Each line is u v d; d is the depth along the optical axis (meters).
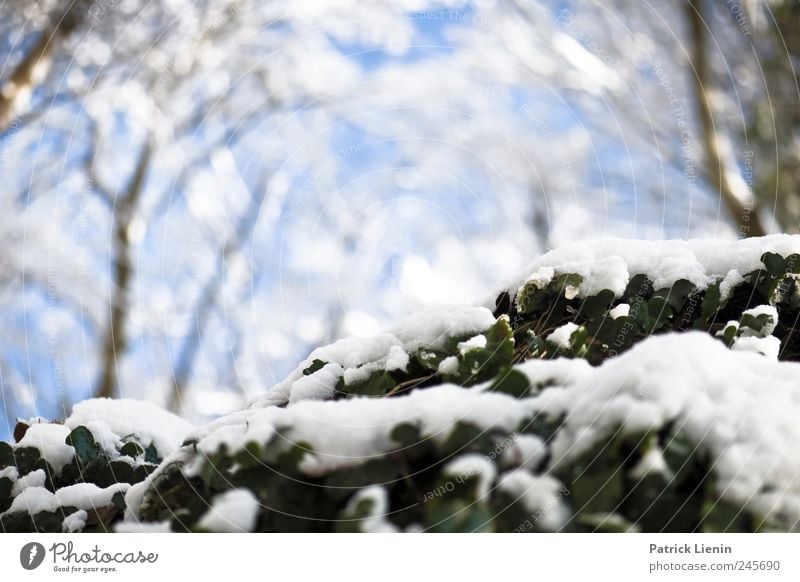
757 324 1.41
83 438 1.57
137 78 5.51
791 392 1.03
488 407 1.01
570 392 1.02
